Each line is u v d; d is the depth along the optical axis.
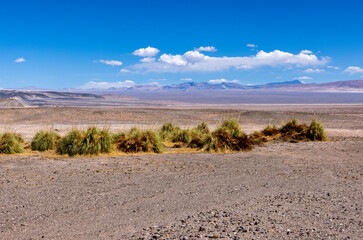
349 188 6.95
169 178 7.71
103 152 11.52
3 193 6.13
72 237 4.27
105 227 4.62
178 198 6.08
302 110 62.84
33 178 7.39
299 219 4.91
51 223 4.75
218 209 5.43
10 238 4.21
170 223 4.77
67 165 9.04
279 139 16.52
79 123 29.80
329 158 10.95
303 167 9.36
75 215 5.09
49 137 12.59
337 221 4.81
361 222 4.75
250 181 7.54
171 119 34.28
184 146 14.04
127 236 4.27
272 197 6.19
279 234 4.30
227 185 7.12
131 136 12.67
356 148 13.19
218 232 4.36
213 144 12.65
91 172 8.19
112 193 6.35
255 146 14.06
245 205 5.65
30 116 34.84
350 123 30.27
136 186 6.91
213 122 32.06
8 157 10.24
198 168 8.98
